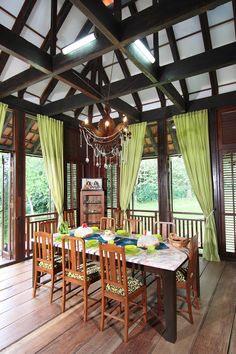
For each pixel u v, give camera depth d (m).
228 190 4.28
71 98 4.42
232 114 4.29
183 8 2.13
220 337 2.11
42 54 2.91
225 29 3.57
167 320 2.08
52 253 2.71
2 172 4.52
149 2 3.62
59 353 1.92
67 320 2.38
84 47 2.72
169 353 1.92
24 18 3.31
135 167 5.18
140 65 2.95
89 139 4.94
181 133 4.64
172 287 2.08
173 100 4.11
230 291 3.01
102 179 5.68
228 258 4.21
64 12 3.55
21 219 4.35
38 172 5.88
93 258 2.83
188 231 4.78
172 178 5.13
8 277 3.52
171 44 3.83
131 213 5.47
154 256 2.36
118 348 1.97
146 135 5.41
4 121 4.14
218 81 4.34
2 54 3.58
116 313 2.48
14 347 2.00
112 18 2.36
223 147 4.34
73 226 5.00
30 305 2.68
